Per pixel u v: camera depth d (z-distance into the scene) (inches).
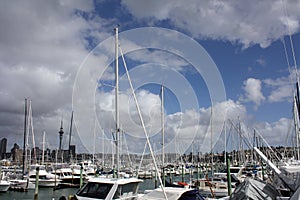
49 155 2421.3
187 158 2454.5
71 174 1887.3
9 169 2127.2
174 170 2234.3
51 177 1723.7
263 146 1321.4
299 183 469.4
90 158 2218.3
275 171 538.6
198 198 527.8
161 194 517.3
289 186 504.4
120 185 518.9
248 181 450.9
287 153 1200.8
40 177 1706.4
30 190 1562.5
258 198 419.8
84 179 1734.7
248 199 411.8
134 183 554.3
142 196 529.0
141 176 1801.2
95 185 527.5
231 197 455.5
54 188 1540.4
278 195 457.4
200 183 1160.2
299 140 1014.4
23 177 1723.7
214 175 1451.8
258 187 442.0
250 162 2031.3
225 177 1348.4
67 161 2399.1
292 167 512.7
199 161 2367.1
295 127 1021.2
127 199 528.7
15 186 1549.0
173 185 778.2
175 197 503.2
